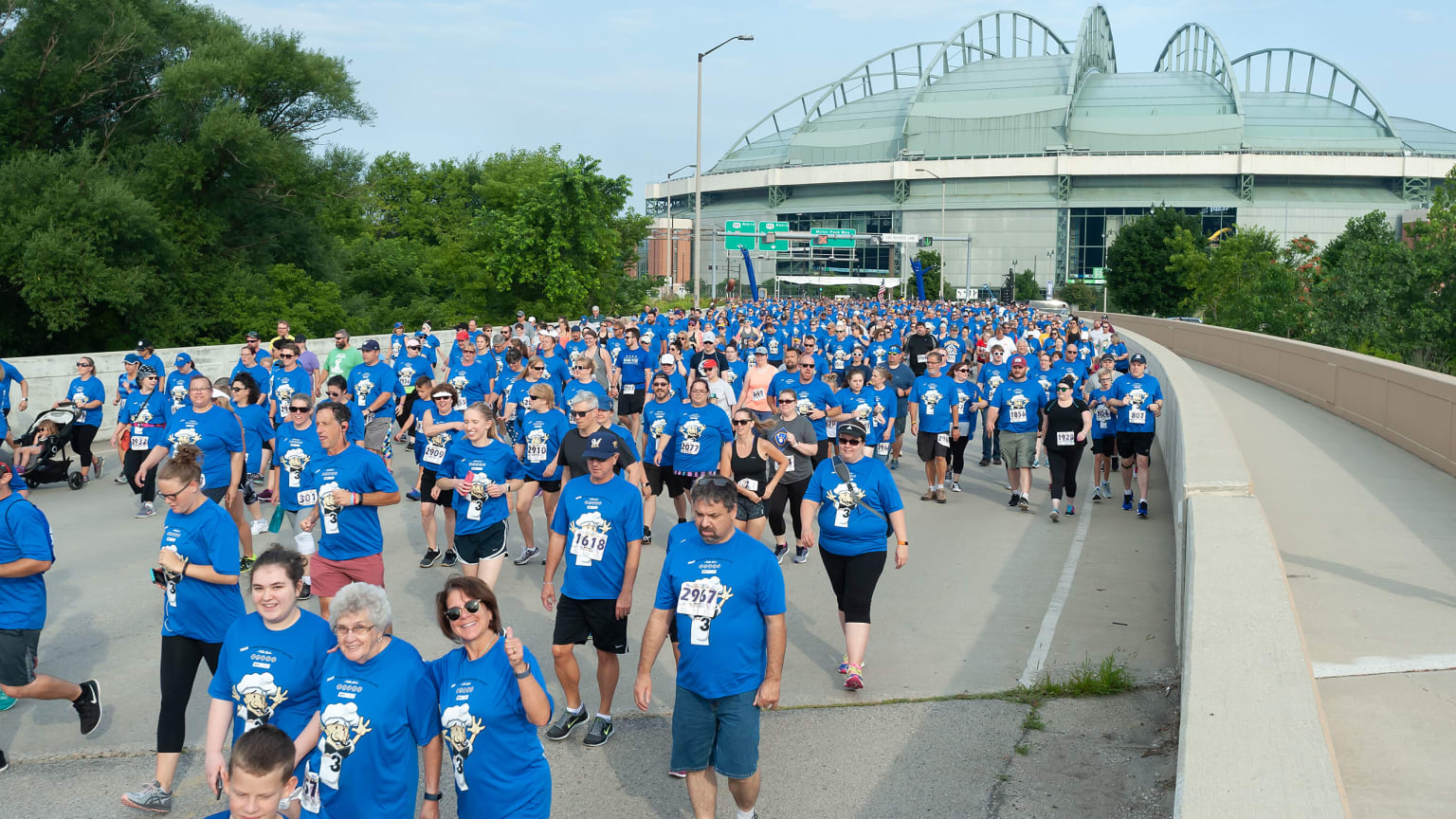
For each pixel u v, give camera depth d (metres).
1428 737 5.03
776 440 10.29
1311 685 4.01
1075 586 9.46
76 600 9.28
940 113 146.50
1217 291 55.94
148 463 9.41
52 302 29.83
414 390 15.14
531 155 60.03
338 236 56.72
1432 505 10.21
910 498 14.10
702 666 4.92
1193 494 7.24
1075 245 130.50
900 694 6.91
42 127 34.09
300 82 38.09
